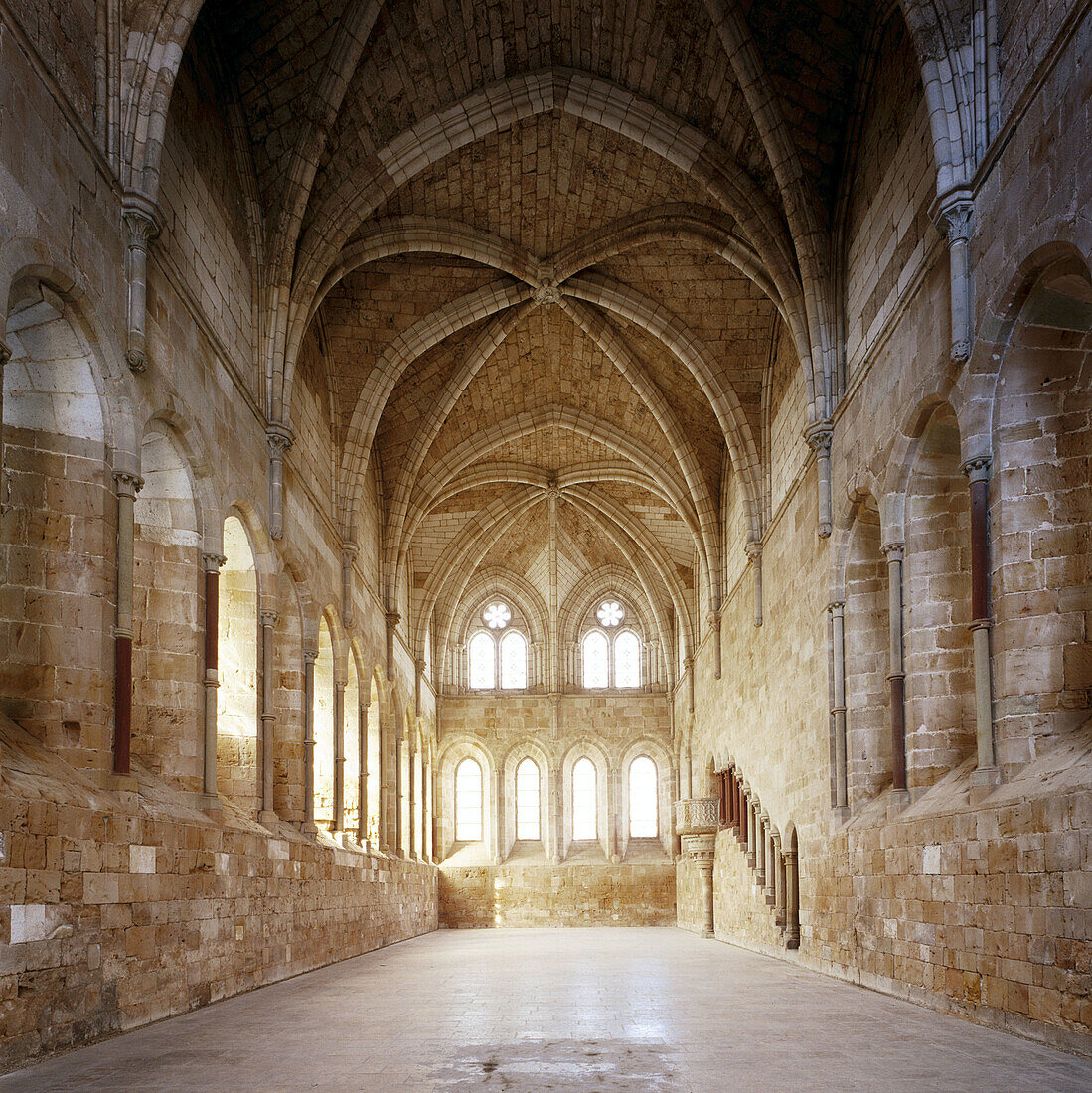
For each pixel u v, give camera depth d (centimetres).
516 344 3125
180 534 1544
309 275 2036
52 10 1141
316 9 1783
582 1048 1018
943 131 1319
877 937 1614
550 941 3198
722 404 2778
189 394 1486
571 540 4653
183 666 1509
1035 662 1201
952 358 1301
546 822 4538
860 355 1847
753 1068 906
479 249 2503
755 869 2741
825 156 1964
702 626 3934
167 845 1276
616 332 2966
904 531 1609
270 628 1897
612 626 4750
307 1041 1065
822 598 2000
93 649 1170
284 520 1991
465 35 1942
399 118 2020
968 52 1317
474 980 1769
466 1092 802
